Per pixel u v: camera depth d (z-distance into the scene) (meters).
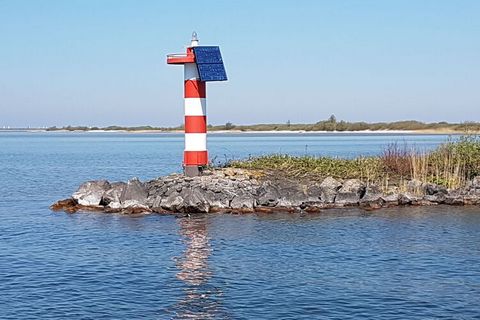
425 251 29.75
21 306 22.03
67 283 24.78
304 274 25.81
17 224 38.41
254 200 41.59
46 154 125.69
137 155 117.31
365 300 22.44
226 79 43.59
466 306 21.78
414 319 20.55
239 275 25.70
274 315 20.95
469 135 52.38
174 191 42.03
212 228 35.72
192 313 21.19
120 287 24.19
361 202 42.72
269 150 113.94
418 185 44.12
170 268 26.95
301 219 38.28
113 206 42.75
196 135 43.75
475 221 37.25
